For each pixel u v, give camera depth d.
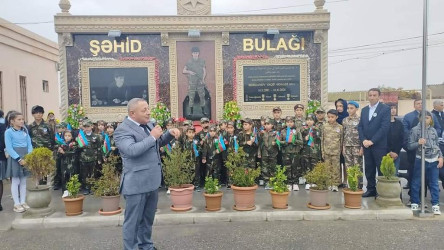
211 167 7.93
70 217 5.93
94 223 5.80
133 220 4.18
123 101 9.55
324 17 9.62
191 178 6.48
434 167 6.12
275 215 5.95
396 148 7.07
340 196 7.01
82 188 7.83
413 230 5.34
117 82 9.53
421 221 5.79
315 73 9.77
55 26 9.27
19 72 15.21
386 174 6.26
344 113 8.12
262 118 8.68
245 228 5.54
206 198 6.16
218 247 4.77
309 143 7.95
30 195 6.02
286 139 7.78
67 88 9.42
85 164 7.75
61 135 8.01
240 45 9.70
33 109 7.92
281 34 9.73
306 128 8.04
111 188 6.09
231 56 9.70
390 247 4.68
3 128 6.72
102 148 7.82
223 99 9.71
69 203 5.98
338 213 5.95
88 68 9.45
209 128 8.10
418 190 6.26
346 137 7.32
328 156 7.50
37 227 5.77
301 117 8.33
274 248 4.70
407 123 7.02
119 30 9.36
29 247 4.94
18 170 6.64
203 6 9.59
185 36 9.62
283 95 9.76
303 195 7.21
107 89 9.52
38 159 6.00
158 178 4.34
